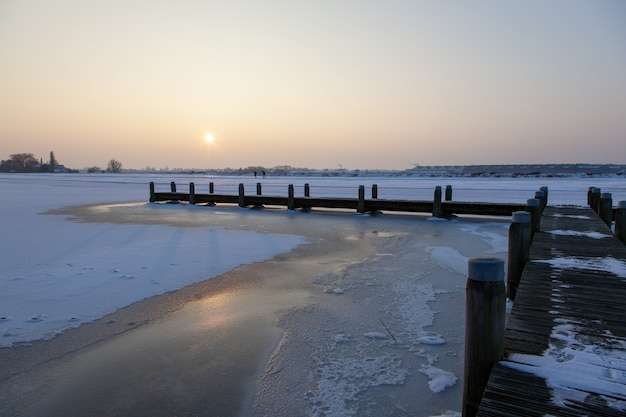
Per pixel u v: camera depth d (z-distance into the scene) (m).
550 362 2.60
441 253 8.95
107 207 20.17
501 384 2.37
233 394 3.53
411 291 6.26
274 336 4.67
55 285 6.52
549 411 2.14
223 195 20.31
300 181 57.28
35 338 4.60
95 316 5.26
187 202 22.44
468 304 2.56
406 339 4.56
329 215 16.67
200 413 3.28
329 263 8.09
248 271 7.46
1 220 14.86
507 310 5.11
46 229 12.57
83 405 3.39
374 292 6.22
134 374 3.86
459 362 4.03
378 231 12.27
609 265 5.31
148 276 7.07
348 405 3.35
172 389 3.61
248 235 11.48
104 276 7.05
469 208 14.66
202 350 4.34
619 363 2.60
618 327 3.23
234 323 5.05
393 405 3.34
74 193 31.39
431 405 3.33
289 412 3.28
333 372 3.87
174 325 4.99
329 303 5.74
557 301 3.89
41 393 3.55
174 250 9.30
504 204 14.15
